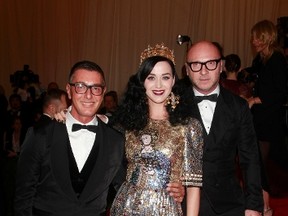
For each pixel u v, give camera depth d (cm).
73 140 278
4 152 617
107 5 994
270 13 943
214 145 310
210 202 308
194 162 277
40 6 1044
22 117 698
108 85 1002
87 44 1009
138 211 270
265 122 434
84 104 270
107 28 996
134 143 279
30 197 269
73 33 1025
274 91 425
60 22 1030
